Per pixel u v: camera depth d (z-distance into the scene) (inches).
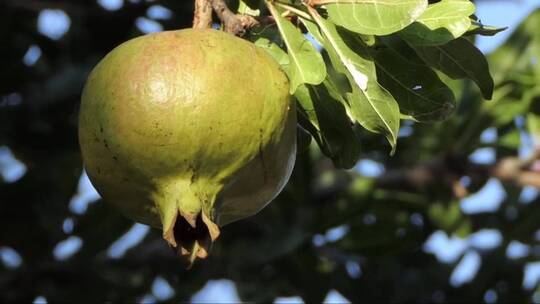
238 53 202.1
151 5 436.5
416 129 454.0
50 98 429.4
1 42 433.1
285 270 441.4
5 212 430.9
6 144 434.6
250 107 198.5
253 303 446.9
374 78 211.5
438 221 450.9
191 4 432.5
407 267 466.0
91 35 442.3
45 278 430.3
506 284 464.8
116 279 436.5
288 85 205.9
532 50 446.3
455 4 218.1
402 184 445.1
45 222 433.1
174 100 196.1
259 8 238.5
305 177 426.3
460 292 458.9
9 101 438.0
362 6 211.2
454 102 231.1
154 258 439.2
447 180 445.4
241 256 434.0
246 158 200.4
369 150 448.5
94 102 203.0
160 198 201.8
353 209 434.9
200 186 200.5
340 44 213.0
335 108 223.1
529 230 465.1
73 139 436.5
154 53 200.7
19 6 430.9
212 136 196.4
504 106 448.1
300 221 431.5
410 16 205.6
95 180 207.5
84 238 434.6
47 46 442.3
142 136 196.9
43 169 434.9
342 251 448.8
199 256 198.1
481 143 456.8
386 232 449.1
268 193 209.3
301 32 226.1
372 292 450.3
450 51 231.6
